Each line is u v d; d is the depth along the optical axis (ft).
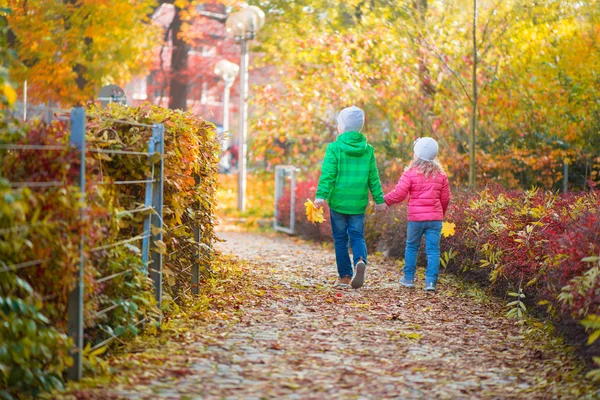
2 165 18.44
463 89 57.93
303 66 76.59
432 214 36.19
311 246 61.26
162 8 151.12
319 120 78.84
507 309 31.01
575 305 21.35
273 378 20.17
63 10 77.56
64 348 18.02
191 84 156.35
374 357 22.86
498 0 53.21
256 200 106.83
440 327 27.53
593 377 20.56
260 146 87.40
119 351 22.53
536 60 57.00
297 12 81.71
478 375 21.08
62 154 18.34
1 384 17.19
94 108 26.00
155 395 18.34
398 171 64.80
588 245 22.26
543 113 56.90
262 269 43.39
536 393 19.45
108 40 81.61
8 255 16.98
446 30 59.06
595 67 54.70
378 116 68.28
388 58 60.75
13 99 16.74
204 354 22.48
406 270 36.81
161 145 25.00
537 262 27.76
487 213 35.99
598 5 53.83
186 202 28.66
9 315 16.67
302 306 31.07
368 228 55.72
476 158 58.75
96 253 20.27
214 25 154.30
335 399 18.51
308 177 77.61
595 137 55.11
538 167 56.65
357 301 32.63
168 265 27.76
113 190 21.65
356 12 67.31
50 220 17.71
